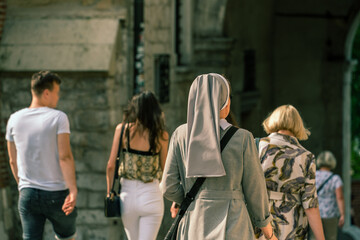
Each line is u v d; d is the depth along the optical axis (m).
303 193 6.22
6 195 12.24
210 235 4.78
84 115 11.85
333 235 10.63
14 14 12.30
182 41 17.89
